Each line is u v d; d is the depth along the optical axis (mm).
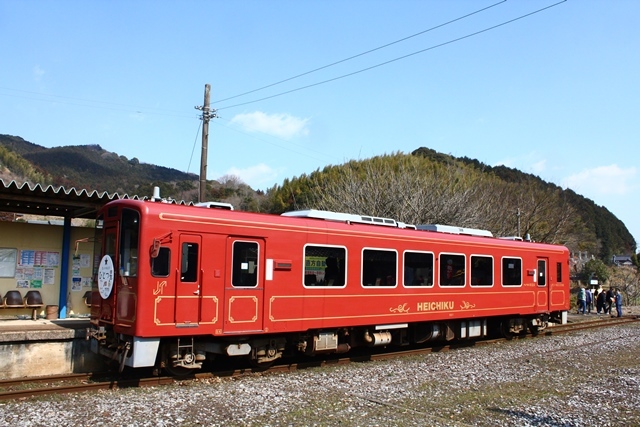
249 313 10547
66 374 9977
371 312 12719
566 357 13586
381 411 7875
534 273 17703
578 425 7473
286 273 11180
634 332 19750
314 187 38094
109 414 7219
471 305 15266
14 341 9852
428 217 26156
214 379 10172
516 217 33281
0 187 10672
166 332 9430
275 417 7379
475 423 7430
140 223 9414
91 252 13711
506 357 13445
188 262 9828
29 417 6969
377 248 12977
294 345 11992
